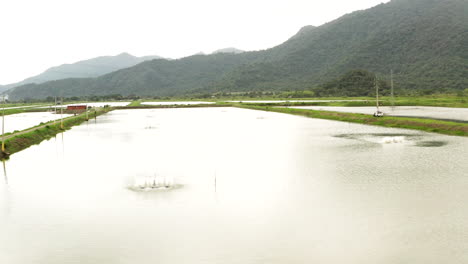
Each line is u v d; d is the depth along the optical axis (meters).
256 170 57.00
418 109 152.88
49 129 107.62
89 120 154.12
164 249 31.19
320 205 40.41
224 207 40.38
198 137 94.81
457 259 28.59
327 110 162.38
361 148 73.06
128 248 31.45
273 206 40.47
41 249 31.52
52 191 47.31
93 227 35.75
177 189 47.28
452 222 35.06
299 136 92.94
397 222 35.38
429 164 57.31
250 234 33.66
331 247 30.94
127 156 69.81
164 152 73.44
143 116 170.38
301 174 53.91
